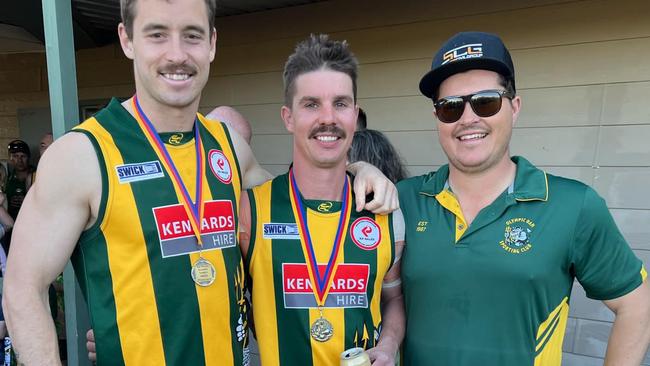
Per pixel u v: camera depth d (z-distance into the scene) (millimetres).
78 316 1747
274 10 3609
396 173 2016
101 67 4391
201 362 1232
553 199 1294
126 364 1180
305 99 1331
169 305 1193
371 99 3357
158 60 1180
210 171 1325
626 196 2699
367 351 1320
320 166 1377
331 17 3420
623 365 1296
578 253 1274
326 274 1379
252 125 3848
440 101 1347
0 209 3771
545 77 2822
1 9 3205
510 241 1275
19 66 4918
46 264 1095
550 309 1271
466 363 1287
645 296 1288
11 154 4598
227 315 1279
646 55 2580
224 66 3896
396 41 3229
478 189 1354
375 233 1420
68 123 1739
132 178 1188
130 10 1192
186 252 1218
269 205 1424
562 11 2734
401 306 1508
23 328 1062
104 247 1168
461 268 1302
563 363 2928
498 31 2916
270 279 1378
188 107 1272
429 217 1411
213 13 1279
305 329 1346
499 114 1286
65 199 1104
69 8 1732
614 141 2697
